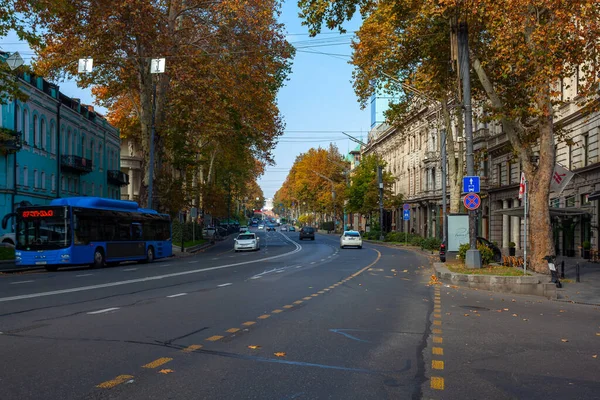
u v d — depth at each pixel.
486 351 7.95
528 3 17.42
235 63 35.66
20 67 24.84
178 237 51.03
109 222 29.05
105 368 6.47
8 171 38.41
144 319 10.12
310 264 28.06
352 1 23.05
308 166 107.19
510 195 42.84
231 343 8.02
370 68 33.16
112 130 62.66
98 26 31.88
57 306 11.84
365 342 8.34
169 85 39.00
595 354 7.95
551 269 18.28
